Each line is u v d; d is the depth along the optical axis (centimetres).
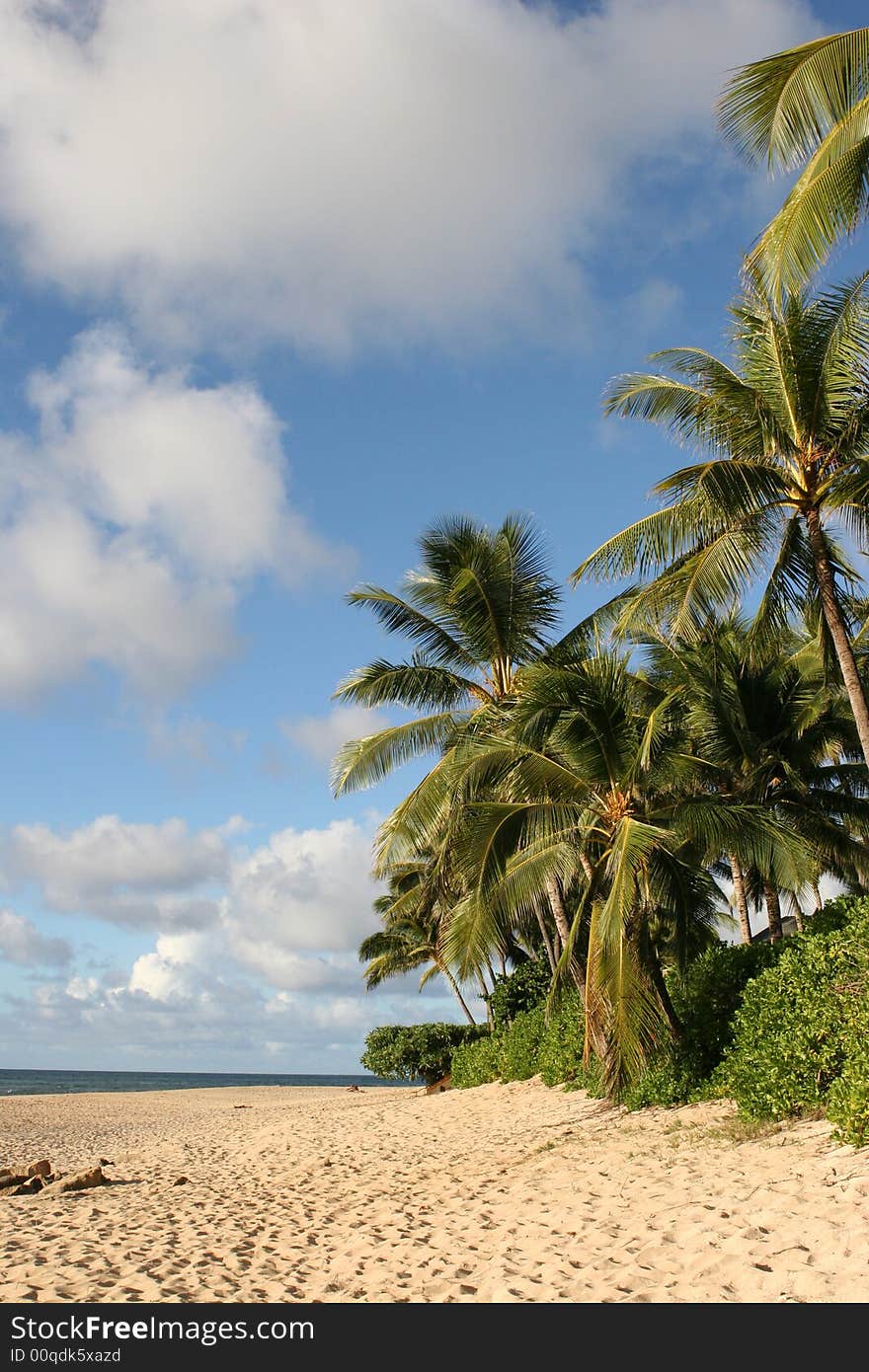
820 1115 940
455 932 1395
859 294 1175
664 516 1277
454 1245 790
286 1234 939
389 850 1798
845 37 931
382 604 1916
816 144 992
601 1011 1326
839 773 2052
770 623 1411
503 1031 2611
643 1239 682
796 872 1314
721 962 1363
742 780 1892
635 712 1548
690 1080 1302
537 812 1388
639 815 1355
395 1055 3478
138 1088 10856
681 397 1372
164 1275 762
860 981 890
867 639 1792
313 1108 3712
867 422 1213
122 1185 1499
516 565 1888
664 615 1380
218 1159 1903
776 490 1220
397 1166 1428
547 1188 988
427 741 1908
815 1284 516
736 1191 756
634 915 1345
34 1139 2875
